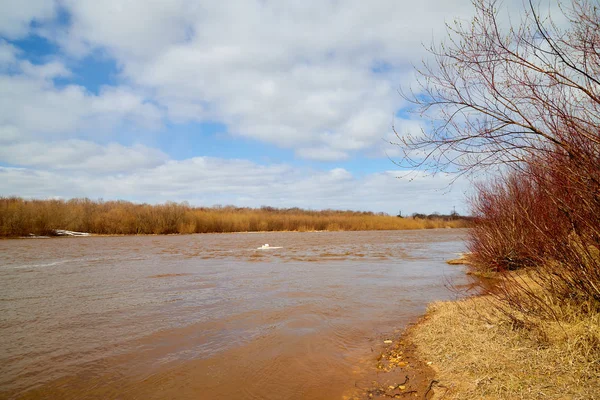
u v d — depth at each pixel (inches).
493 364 176.6
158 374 215.9
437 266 669.3
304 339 269.4
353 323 307.3
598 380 144.7
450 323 254.2
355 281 511.2
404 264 701.9
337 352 242.5
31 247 1049.5
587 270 192.9
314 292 436.5
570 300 206.8
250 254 887.7
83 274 580.4
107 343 268.7
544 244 216.1
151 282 509.0
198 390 195.5
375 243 1251.2
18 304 386.6
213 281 515.8
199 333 288.4
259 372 215.2
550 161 171.3
